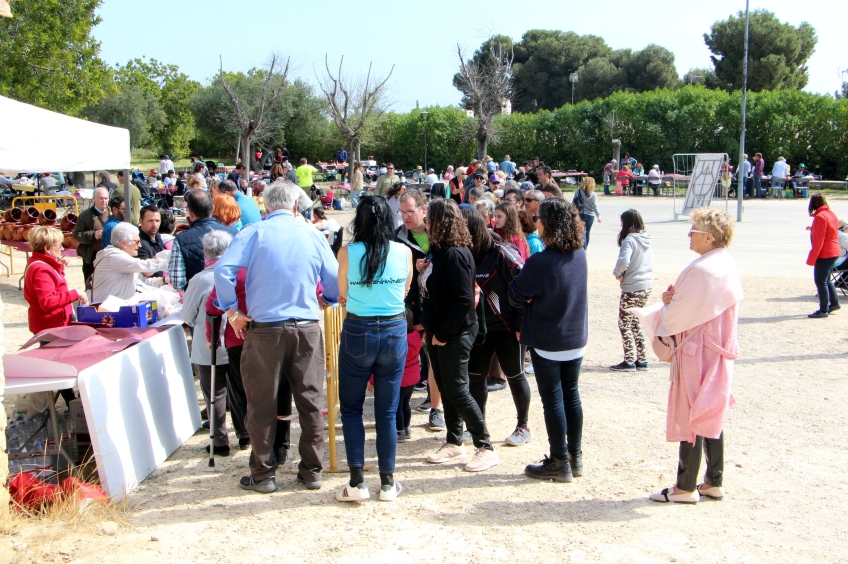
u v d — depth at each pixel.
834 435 5.41
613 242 17.00
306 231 4.38
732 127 35.38
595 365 7.46
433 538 3.84
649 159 37.97
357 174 22.52
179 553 3.67
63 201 20.52
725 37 55.25
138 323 5.45
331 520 4.07
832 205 25.22
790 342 8.18
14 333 8.62
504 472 4.78
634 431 5.55
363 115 35.44
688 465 4.19
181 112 55.28
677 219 21.97
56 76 29.39
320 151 46.62
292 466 4.92
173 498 4.38
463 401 4.63
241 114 34.25
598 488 4.52
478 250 4.89
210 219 6.13
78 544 3.74
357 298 4.14
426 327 4.53
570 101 68.62
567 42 69.44
